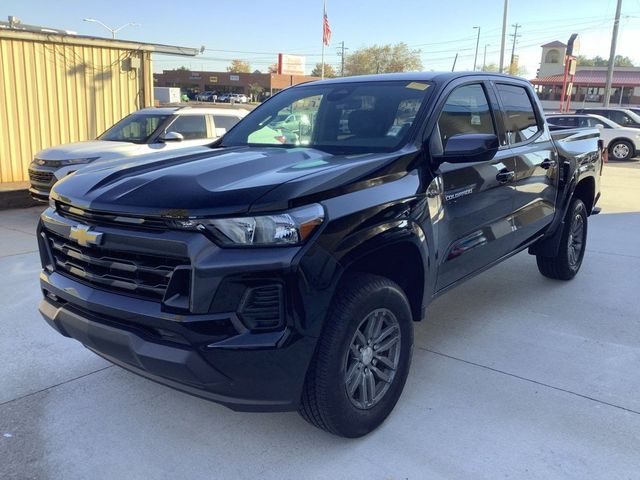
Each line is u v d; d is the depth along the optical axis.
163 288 2.53
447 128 3.60
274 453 2.89
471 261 3.85
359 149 3.42
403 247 3.06
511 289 5.52
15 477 2.68
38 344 4.14
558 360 3.95
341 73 82.00
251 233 2.43
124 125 9.95
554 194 5.02
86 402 3.36
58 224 2.95
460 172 3.56
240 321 2.43
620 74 58.19
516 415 3.23
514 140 4.43
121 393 3.46
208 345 2.41
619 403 3.37
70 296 2.83
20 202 9.91
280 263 2.43
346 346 2.72
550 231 5.16
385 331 3.04
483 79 4.19
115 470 2.75
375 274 3.03
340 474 2.73
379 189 2.91
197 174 2.82
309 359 2.57
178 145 9.06
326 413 2.75
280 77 77.44
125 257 2.65
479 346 4.18
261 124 4.16
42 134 12.15
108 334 2.65
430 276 3.31
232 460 2.84
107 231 2.66
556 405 3.34
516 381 3.64
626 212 10.05
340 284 2.80
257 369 2.46
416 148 3.29
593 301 5.18
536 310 4.94
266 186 2.55
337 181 2.72
